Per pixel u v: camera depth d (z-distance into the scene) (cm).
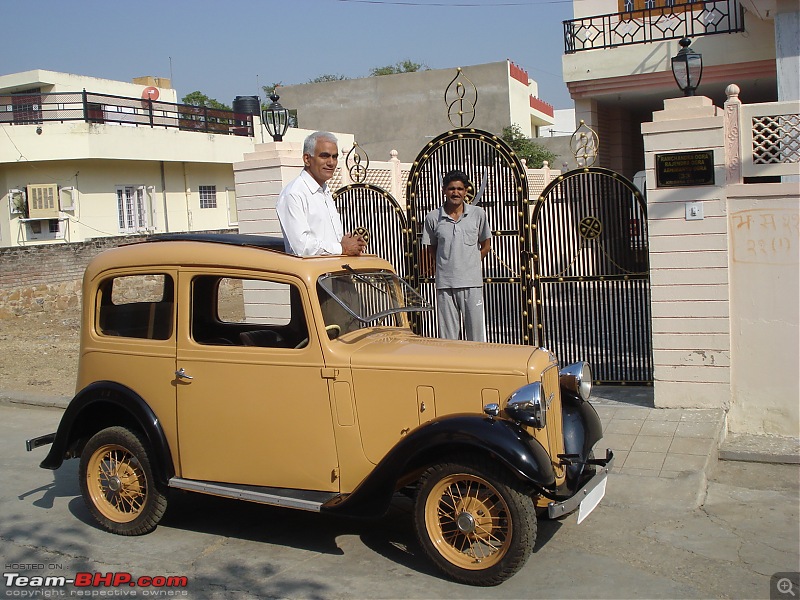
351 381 497
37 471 727
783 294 720
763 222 720
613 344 858
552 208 866
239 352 522
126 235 2164
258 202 974
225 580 488
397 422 490
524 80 3312
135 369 555
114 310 572
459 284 771
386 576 488
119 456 571
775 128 712
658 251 757
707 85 1574
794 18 1152
